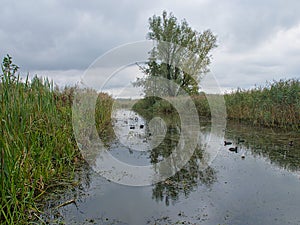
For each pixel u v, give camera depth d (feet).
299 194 9.71
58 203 9.05
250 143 18.95
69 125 15.89
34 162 9.86
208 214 8.27
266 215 8.14
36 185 9.61
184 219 7.95
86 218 8.04
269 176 11.80
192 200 9.36
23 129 9.68
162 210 8.60
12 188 7.30
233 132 24.16
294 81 25.41
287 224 7.59
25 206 8.13
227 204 8.98
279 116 24.88
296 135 21.54
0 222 7.12
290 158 14.69
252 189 10.30
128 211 8.52
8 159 7.62
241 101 32.37
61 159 12.18
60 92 18.33
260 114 27.25
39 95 12.50
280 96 24.70
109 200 9.42
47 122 12.66
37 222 7.70
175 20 55.57
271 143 18.71
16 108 9.64
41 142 11.76
